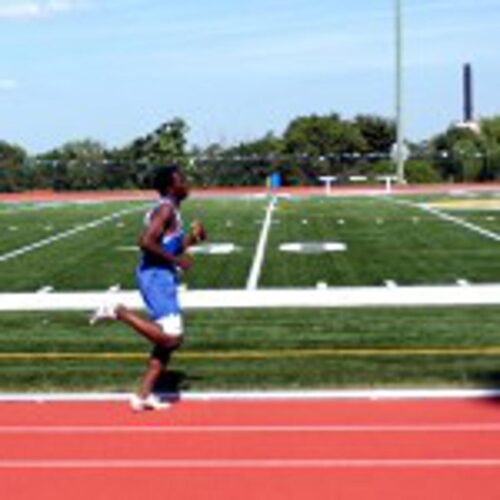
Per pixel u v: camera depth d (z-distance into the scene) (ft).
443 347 43.96
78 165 209.15
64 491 27.27
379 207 139.54
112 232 107.76
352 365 40.78
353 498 26.32
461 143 236.63
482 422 32.96
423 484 27.30
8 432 32.83
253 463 29.32
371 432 32.14
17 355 44.06
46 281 69.05
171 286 34.96
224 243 92.43
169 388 37.81
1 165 206.28
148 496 26.81
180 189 35.27
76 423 33.81
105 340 47.06
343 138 251.19
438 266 73.20
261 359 42.27
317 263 76.28
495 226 106.22
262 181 213.05
